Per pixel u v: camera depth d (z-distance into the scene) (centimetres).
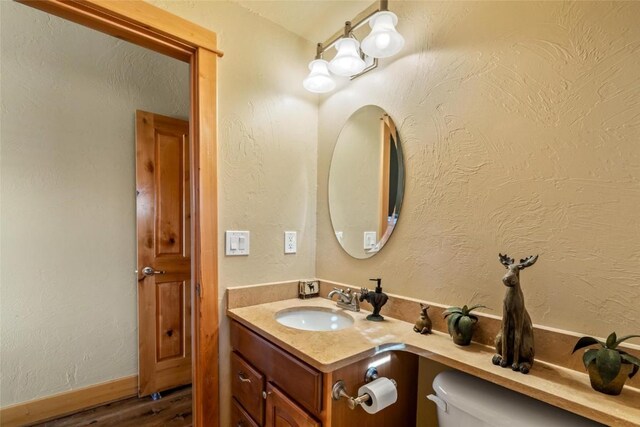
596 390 73
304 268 172
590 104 85
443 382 93
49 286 187
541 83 94
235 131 145
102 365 204
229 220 143
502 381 81
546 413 76
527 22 97
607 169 82
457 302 113
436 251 120
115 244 208
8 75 175
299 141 170
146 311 210
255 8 148
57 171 189
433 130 122
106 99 204
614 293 81
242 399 132
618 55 80
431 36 123
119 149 209
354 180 155
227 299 142
